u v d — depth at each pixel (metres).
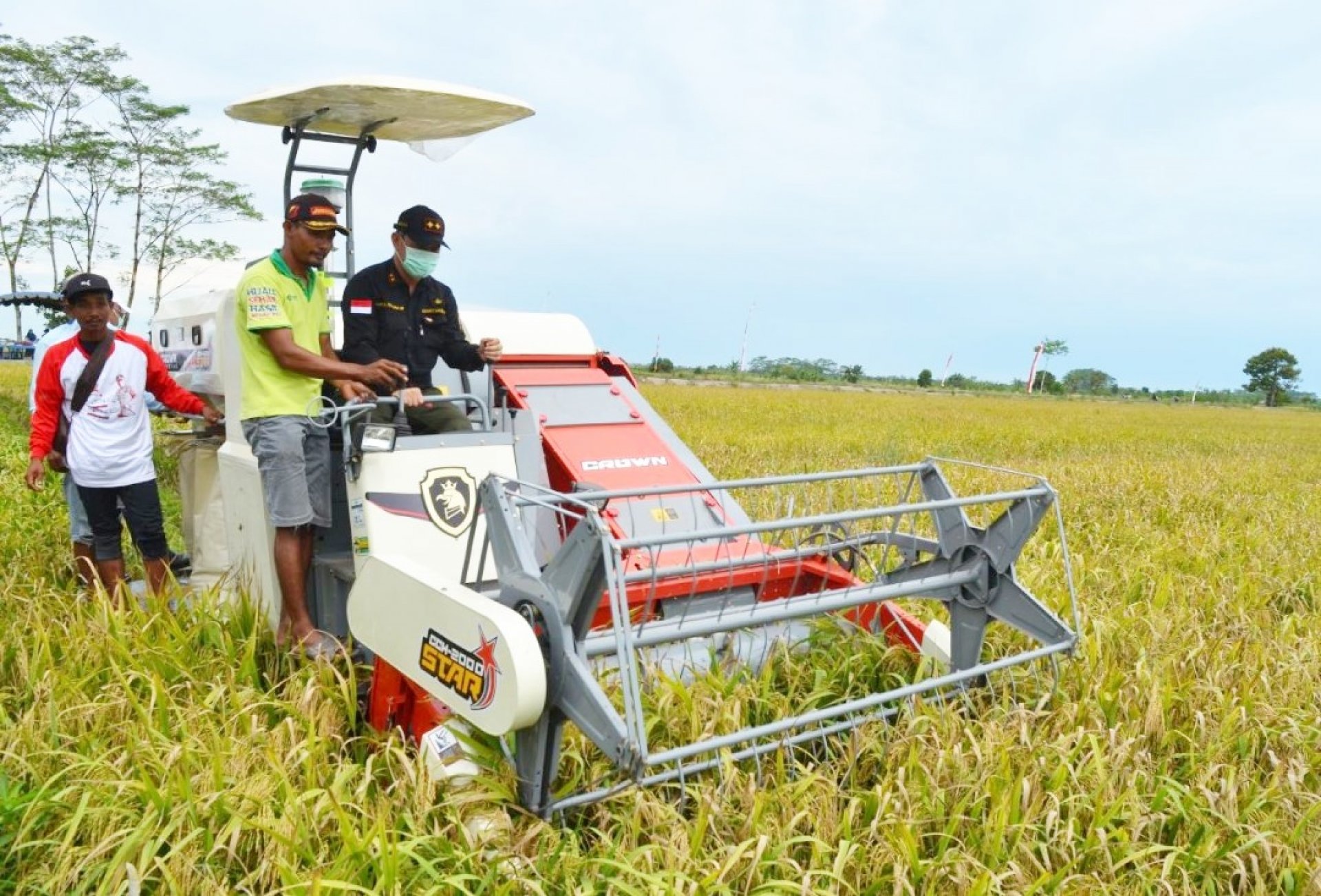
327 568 4.95
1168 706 4.36
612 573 3.16
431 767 3.54
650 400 29.97
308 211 4.64
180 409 6.02
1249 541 8.29
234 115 5.26
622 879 3.11
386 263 5.10
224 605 4.89
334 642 4.57
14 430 14.30
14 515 7.34
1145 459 18.20
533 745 3.39
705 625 3.85
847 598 4.27
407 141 5.85
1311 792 3.82
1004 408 39.88
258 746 3.65
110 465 5.76
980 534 4.59
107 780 3.40
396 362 5.07
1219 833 3.56
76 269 32.03
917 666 4.75
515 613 3.30
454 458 4.59
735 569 4.70
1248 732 4.16
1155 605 5.94
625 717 3.20
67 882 3.09
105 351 5.70
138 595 5.80
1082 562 6.70
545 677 3.24
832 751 4.17
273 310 4.54
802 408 27.86
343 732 4.04
